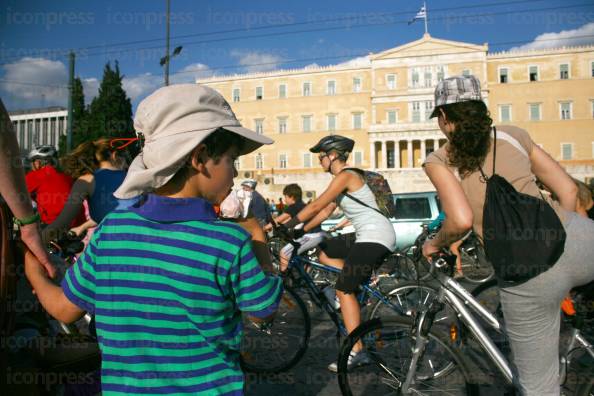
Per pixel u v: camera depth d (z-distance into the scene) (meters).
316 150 3.80
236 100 62.97
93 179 3.34
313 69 61.03
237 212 2.10
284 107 61.28
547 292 1.96
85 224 3.83
